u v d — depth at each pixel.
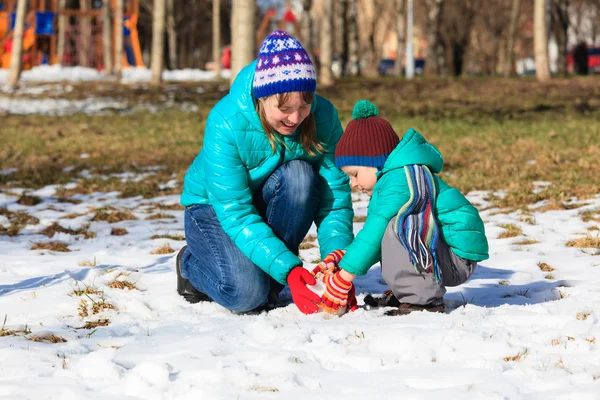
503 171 11.53
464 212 4.37
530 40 62.25
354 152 4.38
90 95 27.50
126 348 3.87
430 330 3.96
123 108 24.27
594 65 53.22
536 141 14.98
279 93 4.19
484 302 4.91
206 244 4.73
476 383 3.26
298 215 4.71
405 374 3.42
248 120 4.43
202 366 3.53
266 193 4.68
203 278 4.76
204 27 66.19
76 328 4.44
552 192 9.35
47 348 3.95
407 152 4.32
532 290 5.24
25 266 6.23
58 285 5.46
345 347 3.78
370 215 4.34
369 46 43.84
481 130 17.33
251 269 4.58
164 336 4.09
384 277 4.41
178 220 8.66
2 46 43.41
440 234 4.39
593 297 4.78
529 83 27.97
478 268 5.97
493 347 3.68
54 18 43.59
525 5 51.44
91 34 46.22
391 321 4.21
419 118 19.94
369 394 3.20
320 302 4.41
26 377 3.51
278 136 4.51
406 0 53.31
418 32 65.81
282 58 4.18
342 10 40.22
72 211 9.23
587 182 10.02
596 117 19.12
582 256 6.25
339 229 4.87
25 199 9.98
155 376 3.40
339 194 4.89
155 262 6.36
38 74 36.12
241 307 4.66
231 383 3.33
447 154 13.84
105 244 7.34
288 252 4.48
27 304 4.96
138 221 8.58
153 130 19.06
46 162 14.01
